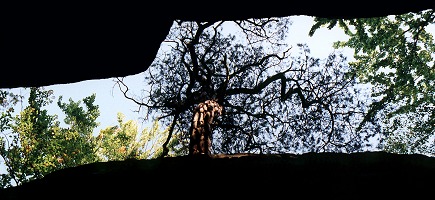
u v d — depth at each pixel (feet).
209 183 17.40
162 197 17.33
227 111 65.10
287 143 66.18
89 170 18.65
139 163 18.63
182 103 60.34
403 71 67.00
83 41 29.17
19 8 25.21
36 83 32.35
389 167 16.63
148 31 30.07
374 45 66.90
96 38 29.25
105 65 32.42
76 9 26.43
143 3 27.35
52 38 28.09
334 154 17.63
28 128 69.41
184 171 17.84
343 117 65.82
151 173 17.94
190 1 27.73
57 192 17.78
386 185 16.12
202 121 41.86
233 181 17.30
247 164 17.76
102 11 27.04
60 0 25.48
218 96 56.03
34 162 69.67
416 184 16.02
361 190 16.21
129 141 76.33
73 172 18.67
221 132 66.23
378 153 17.21
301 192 16.63
